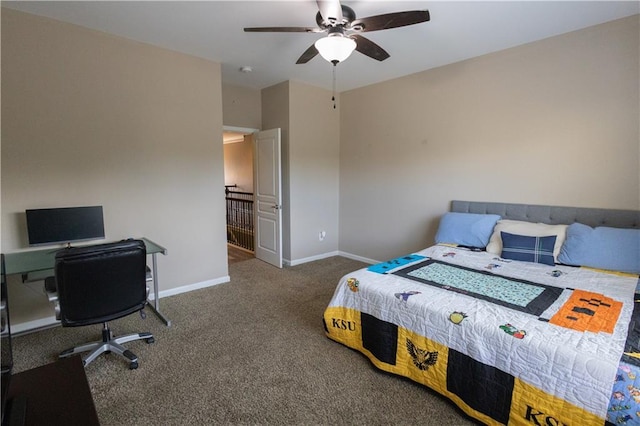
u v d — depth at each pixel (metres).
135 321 2.99
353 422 1.81
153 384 2.11
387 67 3.87
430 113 3.96
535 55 3.11
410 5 2.43
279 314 3.15
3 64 2.51
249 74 4.17
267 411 1.88
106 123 3.02
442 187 3.93
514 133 3.30
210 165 3.76
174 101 3.42
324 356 2.43
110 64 3.00
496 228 3.28
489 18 2.64
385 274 2.60
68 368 1.37
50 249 2.81
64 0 2.39
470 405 1.80
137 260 2.24
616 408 1.35
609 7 2.47
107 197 3.08
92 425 1.08
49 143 2.75
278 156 4.50
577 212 2.95
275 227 4.68
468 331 1.83
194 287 3.77
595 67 2.79
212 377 2.18
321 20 2.25
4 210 2.61
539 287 2.28
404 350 2.13
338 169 5.20
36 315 2.82
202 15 2.61
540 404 1.55
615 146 2.75
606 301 2.02
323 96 4.87
